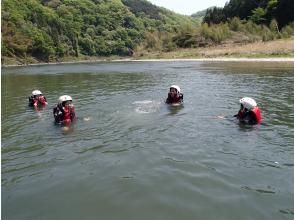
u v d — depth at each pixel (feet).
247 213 18.90
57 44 368.27
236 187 22.17
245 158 27.35
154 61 237.66
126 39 492.54
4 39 286.66
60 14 451.94
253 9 364.17
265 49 194.49
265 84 72.84
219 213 18.97
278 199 20.47
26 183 23.66
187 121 39.63
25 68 215.31
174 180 23.40
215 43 284.82
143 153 28.99
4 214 19.58
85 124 39.50
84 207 20.10
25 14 356.79
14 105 56.29
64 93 70.59
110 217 18.93
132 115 43.70
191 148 29.96
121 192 21.84
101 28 485.97
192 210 19.35
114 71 144.97
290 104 48.52
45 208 20.13
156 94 63.46
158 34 347.77
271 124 37.42
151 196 21.16
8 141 33.73
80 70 165.78
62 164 27.04
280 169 25.02
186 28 326.65
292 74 92.94
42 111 49.14
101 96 62.95
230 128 36.09
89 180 23.80
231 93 61.11
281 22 303.07
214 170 25.03
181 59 225.15
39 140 33.76
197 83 80.07
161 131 35.63
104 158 28.07
